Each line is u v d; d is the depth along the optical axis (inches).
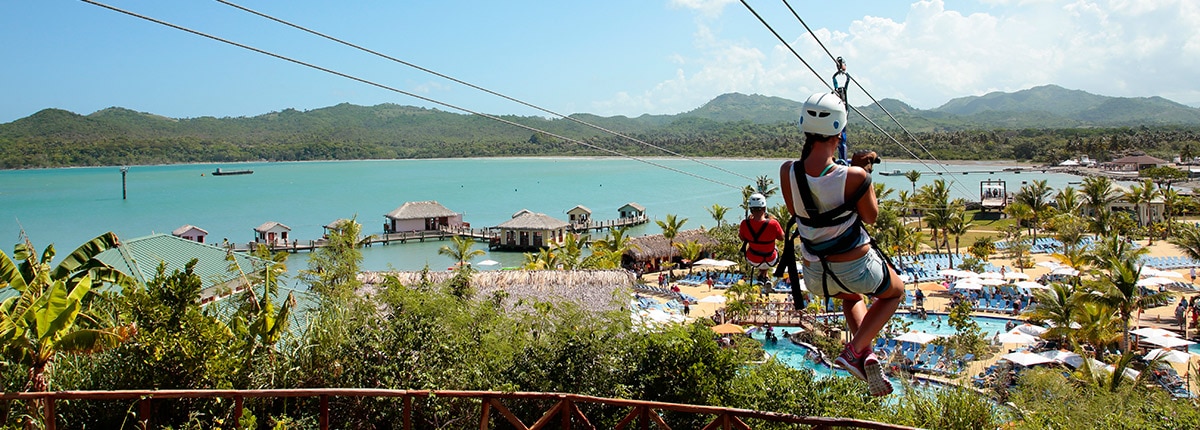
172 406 544.7
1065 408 683.4
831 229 178.9
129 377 541.3
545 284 1119.6
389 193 6176.2
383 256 3070.9
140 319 559.5
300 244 3149.6
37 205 5132.9
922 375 1167.0
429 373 540.4
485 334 592.4
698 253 2453.2
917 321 1601.9
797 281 195.6
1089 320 1206.3
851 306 201.6
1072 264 1924.2
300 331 682.8
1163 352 1039.0
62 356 556.1
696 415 542.0
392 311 631.2
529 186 6884.8
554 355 573.3
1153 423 652.7
